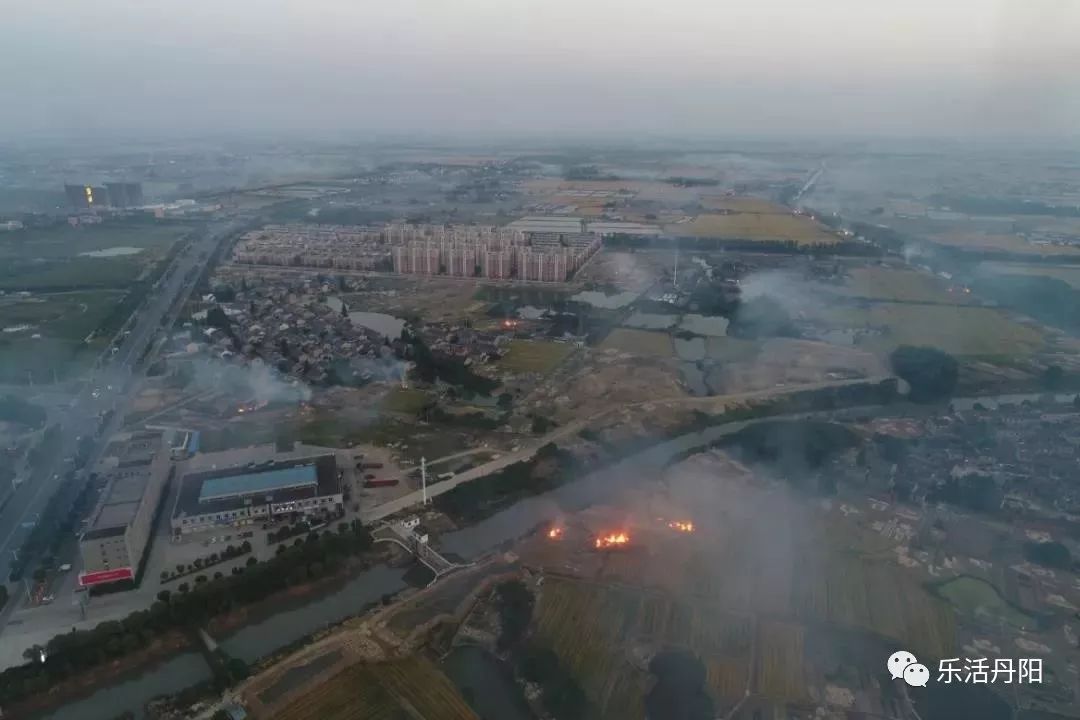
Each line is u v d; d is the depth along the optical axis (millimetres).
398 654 146000
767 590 164875
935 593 164500
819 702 134250
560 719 130125
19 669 139250
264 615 160750
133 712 134875
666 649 146375
